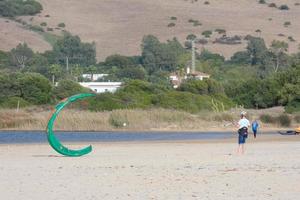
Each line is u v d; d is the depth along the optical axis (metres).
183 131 137.50
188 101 185.75
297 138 112.25
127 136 121.44
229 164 63.22
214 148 88.31
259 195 44.00
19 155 76.25
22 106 186.88
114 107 172.62
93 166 62.00
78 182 50.44
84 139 112.75
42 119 141.00
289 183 49.44
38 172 56.91
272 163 63.84
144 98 188.00
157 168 59.94
